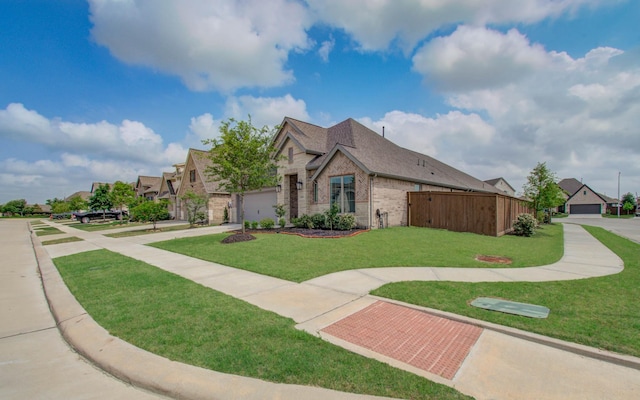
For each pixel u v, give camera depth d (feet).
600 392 8.61
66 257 34.40
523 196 79.10
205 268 25.50
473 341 11.88
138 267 26.68
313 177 55.36
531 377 9.38
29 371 10.65
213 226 71.15
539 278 20.88
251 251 31.96
